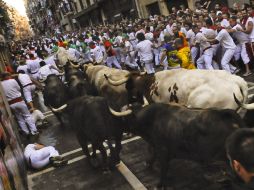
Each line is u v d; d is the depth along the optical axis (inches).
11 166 260.7
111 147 302.2
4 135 272.8
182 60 360.5
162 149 240.1
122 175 294.0
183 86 263.6
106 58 706.2
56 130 463.2
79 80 434.9
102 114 281.6
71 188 297.1
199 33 474.3
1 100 330.0
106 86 366.0
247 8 548.4
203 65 492.4
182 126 220.7
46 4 3284.9
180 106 233.3
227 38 466.9
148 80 301.7
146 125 247.8
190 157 224.5
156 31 689.0
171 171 276.1
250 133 106.6
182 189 249.0
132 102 318.7
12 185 243.9
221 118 206.2
